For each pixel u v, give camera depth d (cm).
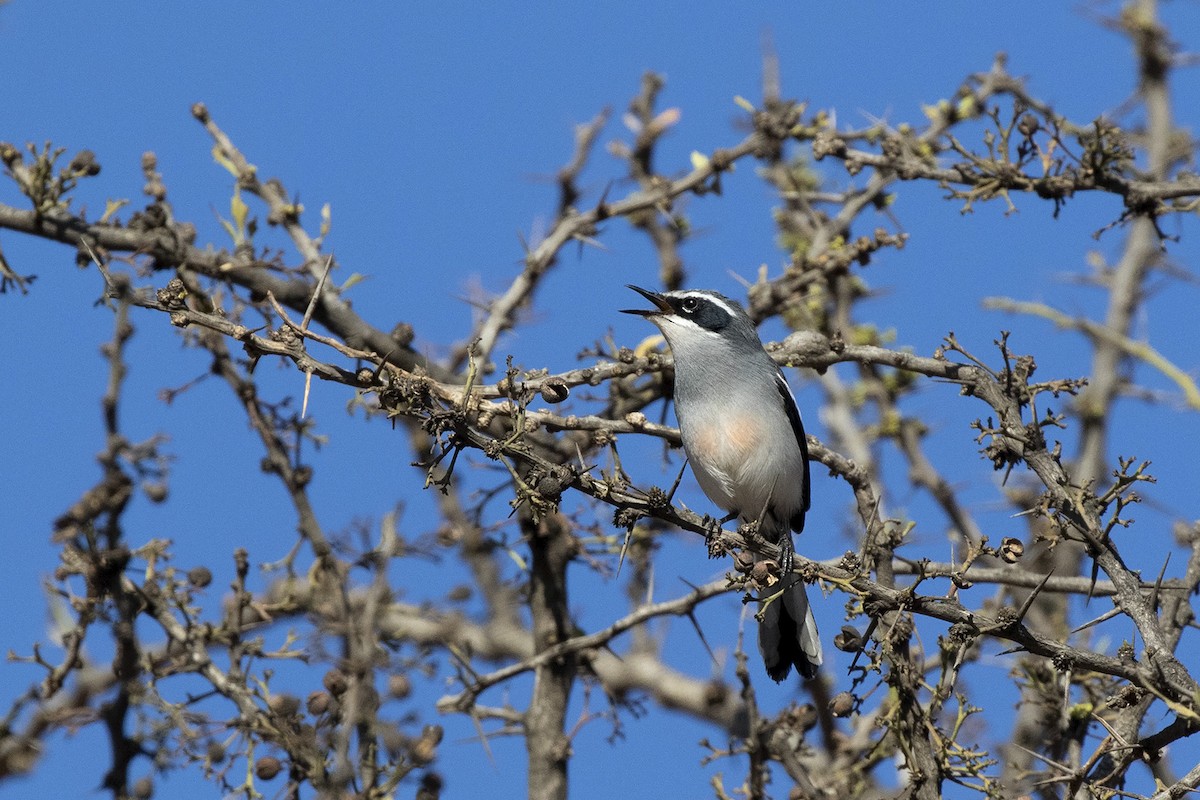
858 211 1524
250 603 1226
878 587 907
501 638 1688
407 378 868
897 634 962
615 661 1800
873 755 1239
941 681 941
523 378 1017
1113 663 910
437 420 855
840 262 1414
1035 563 1412
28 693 1143
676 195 1490
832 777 1280
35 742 1209
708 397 1354
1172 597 1123
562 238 1457
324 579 1238
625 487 909
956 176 1212
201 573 1155
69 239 1302
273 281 1361
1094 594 1146
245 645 1142
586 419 1041
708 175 1488
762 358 1380
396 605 1578
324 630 1180
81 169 1302
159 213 1338
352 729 1084
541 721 1332
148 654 1132
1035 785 1018
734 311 1388
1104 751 960
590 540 1426
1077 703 1177
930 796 926
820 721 1389
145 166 1391
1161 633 947
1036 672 1184
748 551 950
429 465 868
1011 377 1056
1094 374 1565
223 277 1354
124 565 1132
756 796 1183
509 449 873
